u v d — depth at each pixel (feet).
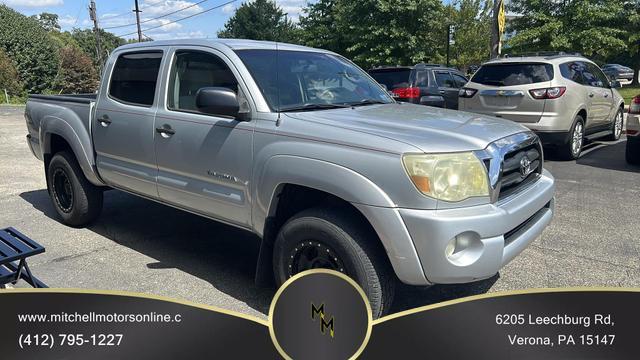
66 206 17.65
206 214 12.79
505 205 9.89
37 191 23.08
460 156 9.34
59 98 17.35
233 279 13.39
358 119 10.97
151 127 13.56
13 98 140.67
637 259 14.43
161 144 13.29
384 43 83.66
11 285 12.44
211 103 11.05
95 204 17.15
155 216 18.90
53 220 18.49
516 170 10.73
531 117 27.66
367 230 9.84
